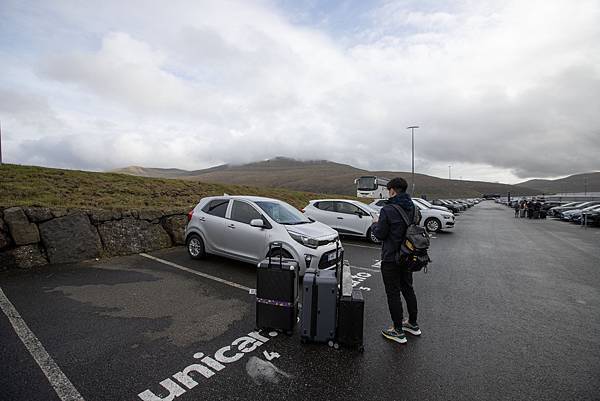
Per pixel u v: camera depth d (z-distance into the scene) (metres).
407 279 3.54
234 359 2.97
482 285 5.59
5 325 3.55
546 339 3.51
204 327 3.63
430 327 3.79
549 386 2.64
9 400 2.32
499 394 2.53
